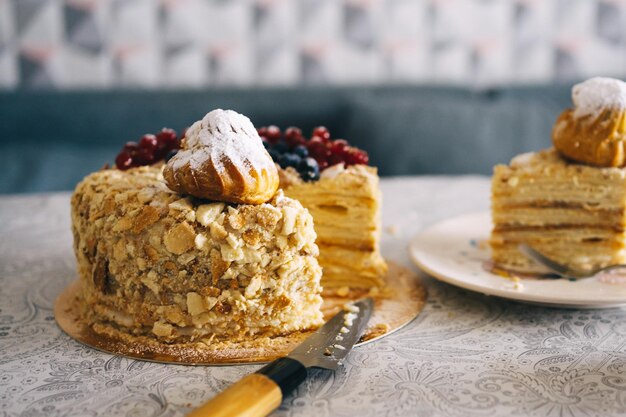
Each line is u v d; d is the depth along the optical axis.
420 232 0.79
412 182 1.04
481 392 0.51
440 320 0.61
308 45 1.72
